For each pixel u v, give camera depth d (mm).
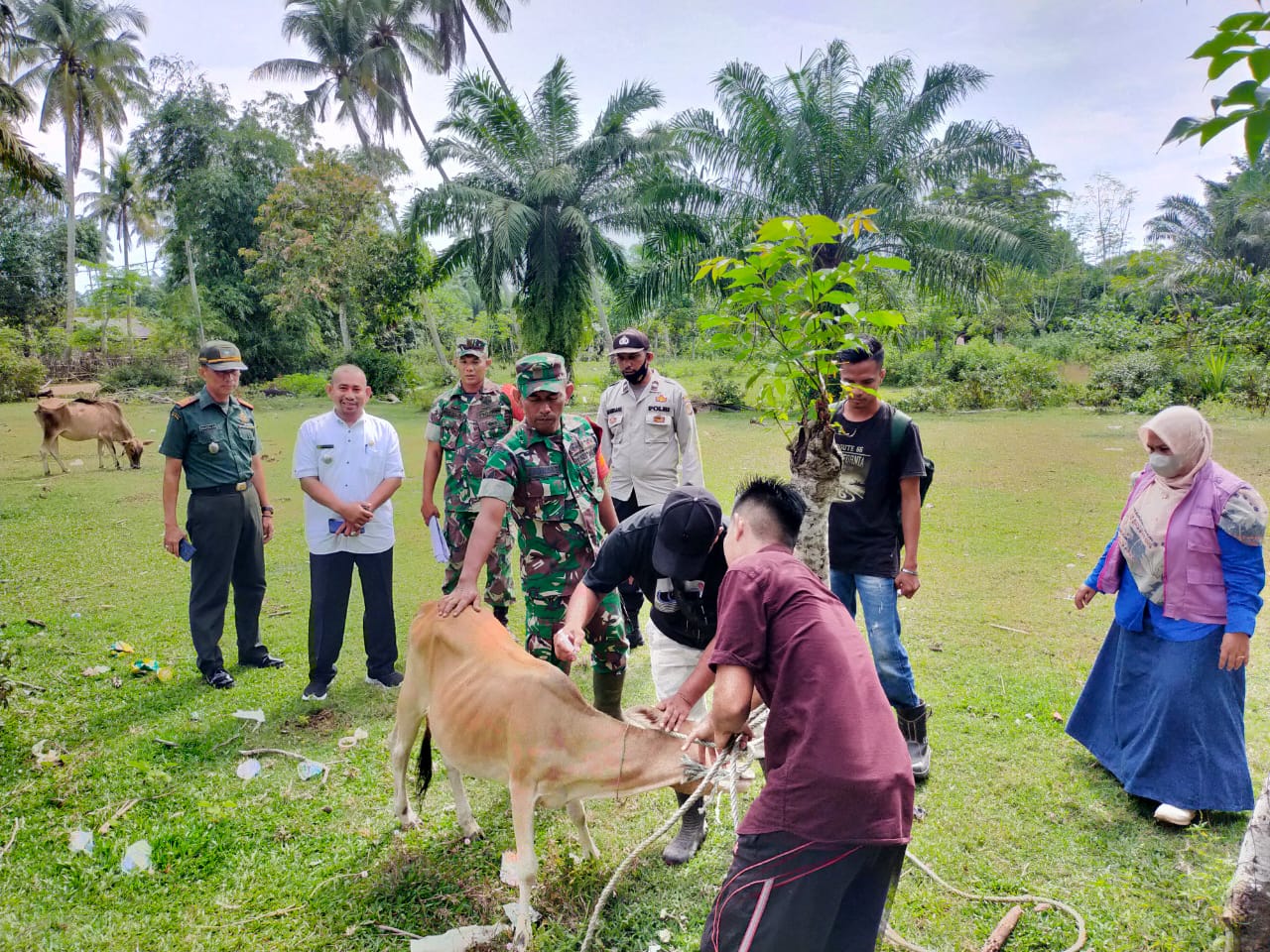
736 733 2510
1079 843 3455
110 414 13422
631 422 5508
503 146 22797
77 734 4609
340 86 33031
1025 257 17281
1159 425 3506
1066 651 5465
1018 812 3676
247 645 5539
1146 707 3656
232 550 5289
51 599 7023
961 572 7227
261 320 33594
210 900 3268
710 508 2953
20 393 25266
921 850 3416
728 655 2305
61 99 33219
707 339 3432
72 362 30922
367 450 5047
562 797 2947
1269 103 1617
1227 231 33656
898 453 3924
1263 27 1633
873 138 17812
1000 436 15531
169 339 31719
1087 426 16750
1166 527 3531
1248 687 4762
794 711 2248
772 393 3504
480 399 5375
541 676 3020
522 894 2926
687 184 18766
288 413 22328
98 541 9000
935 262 17734
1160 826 3539
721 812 3746
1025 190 24156
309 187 27062
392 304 27484
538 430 3869
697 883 3305
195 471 5176
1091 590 3988
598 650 3939
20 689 5137
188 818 3795
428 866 3436
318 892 3307
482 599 5633
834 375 3354
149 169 33938
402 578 7512
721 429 17219
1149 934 2938
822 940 2158
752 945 2189
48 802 3941
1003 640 5688
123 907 3229
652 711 2998
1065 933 2949
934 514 9383
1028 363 21828
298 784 4090
